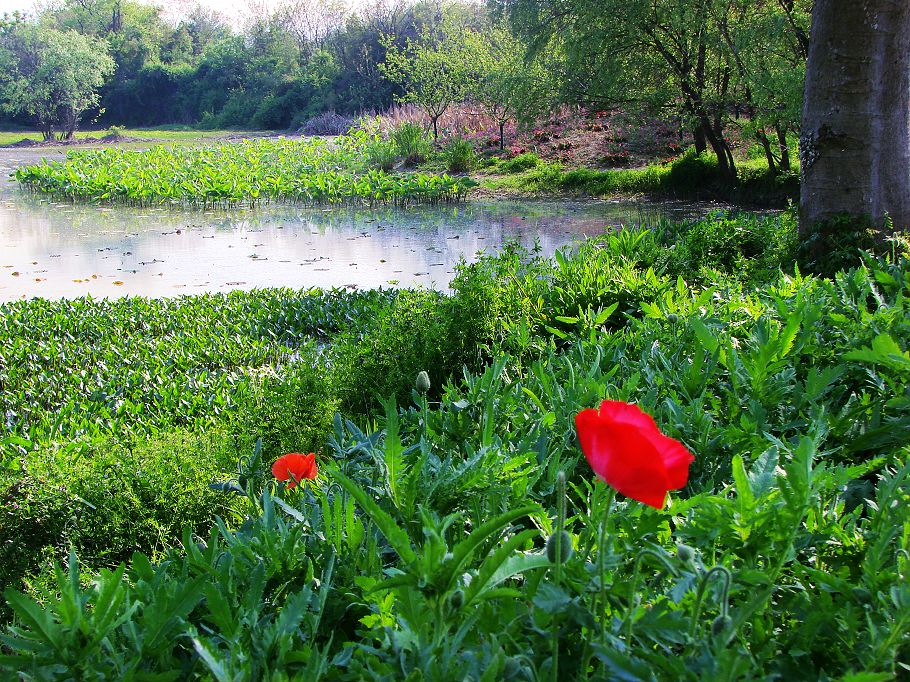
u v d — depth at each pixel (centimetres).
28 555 335
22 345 736
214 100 6344
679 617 151
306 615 178
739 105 2092
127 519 348
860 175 782
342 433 269
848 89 768
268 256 1488
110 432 520
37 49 5053
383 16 5369
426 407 274
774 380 297
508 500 213
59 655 147
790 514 171
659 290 565
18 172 2606
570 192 2372
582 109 3039
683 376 317
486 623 157
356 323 690
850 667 152
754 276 753
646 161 2631
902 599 150
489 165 2859
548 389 301
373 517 145
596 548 181
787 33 1691
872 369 327
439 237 1688
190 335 772
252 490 252
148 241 1672
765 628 167
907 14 757
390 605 167
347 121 4841
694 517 186
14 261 1432
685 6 1812
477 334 534
